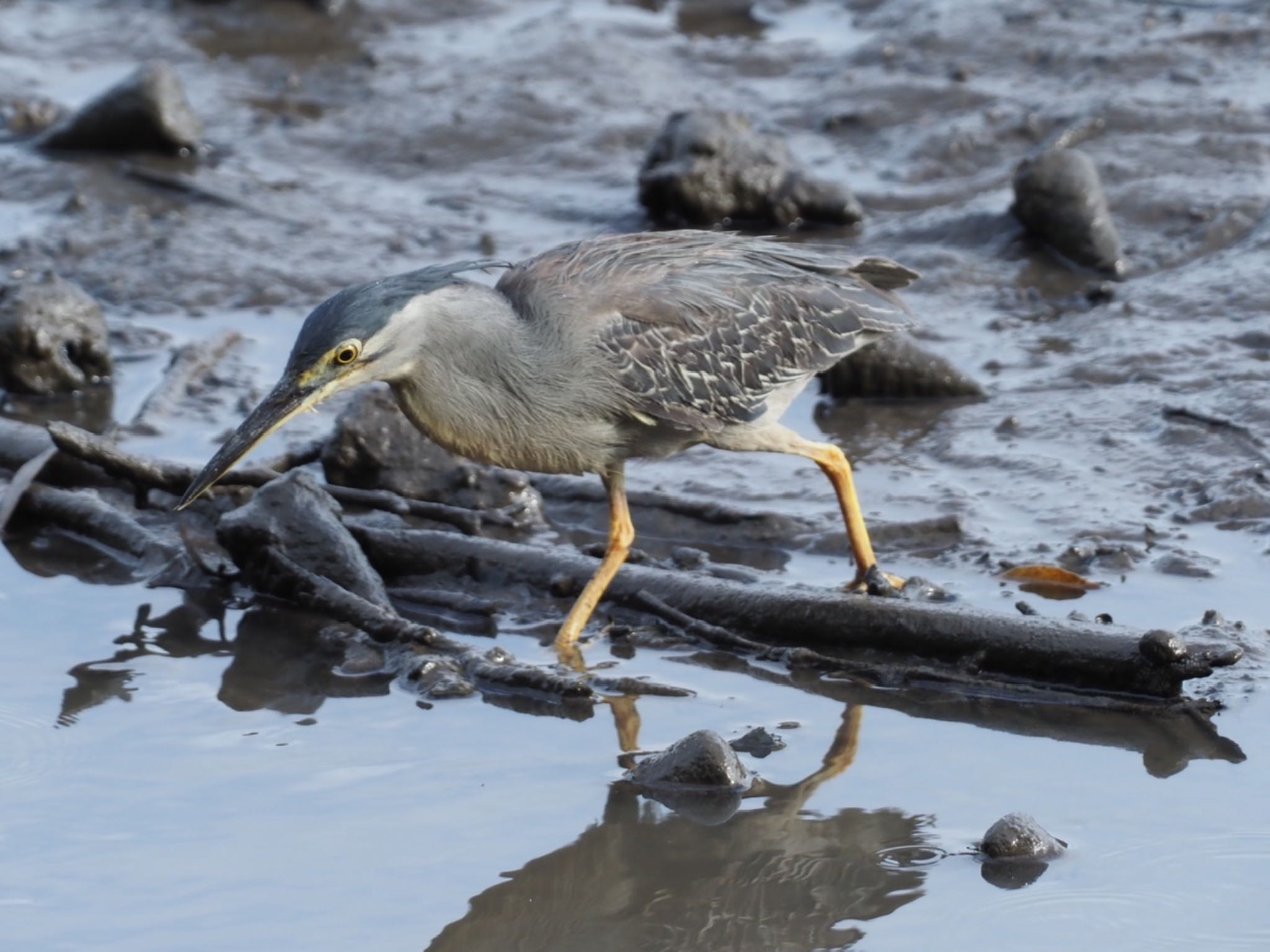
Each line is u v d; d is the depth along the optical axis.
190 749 9.88
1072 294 16.22
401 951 7.91
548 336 10.47
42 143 19.67
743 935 8.05
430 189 19.31
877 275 12.05
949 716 10.09
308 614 11.56
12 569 12.36
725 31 23.30
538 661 10.92
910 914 8.16
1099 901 8.15
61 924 8.11
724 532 12.59
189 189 18.75
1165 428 13.48
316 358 9.96
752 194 17.89
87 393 15.26
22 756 9.77
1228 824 8.77
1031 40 21.06
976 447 13.59
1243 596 11.12
